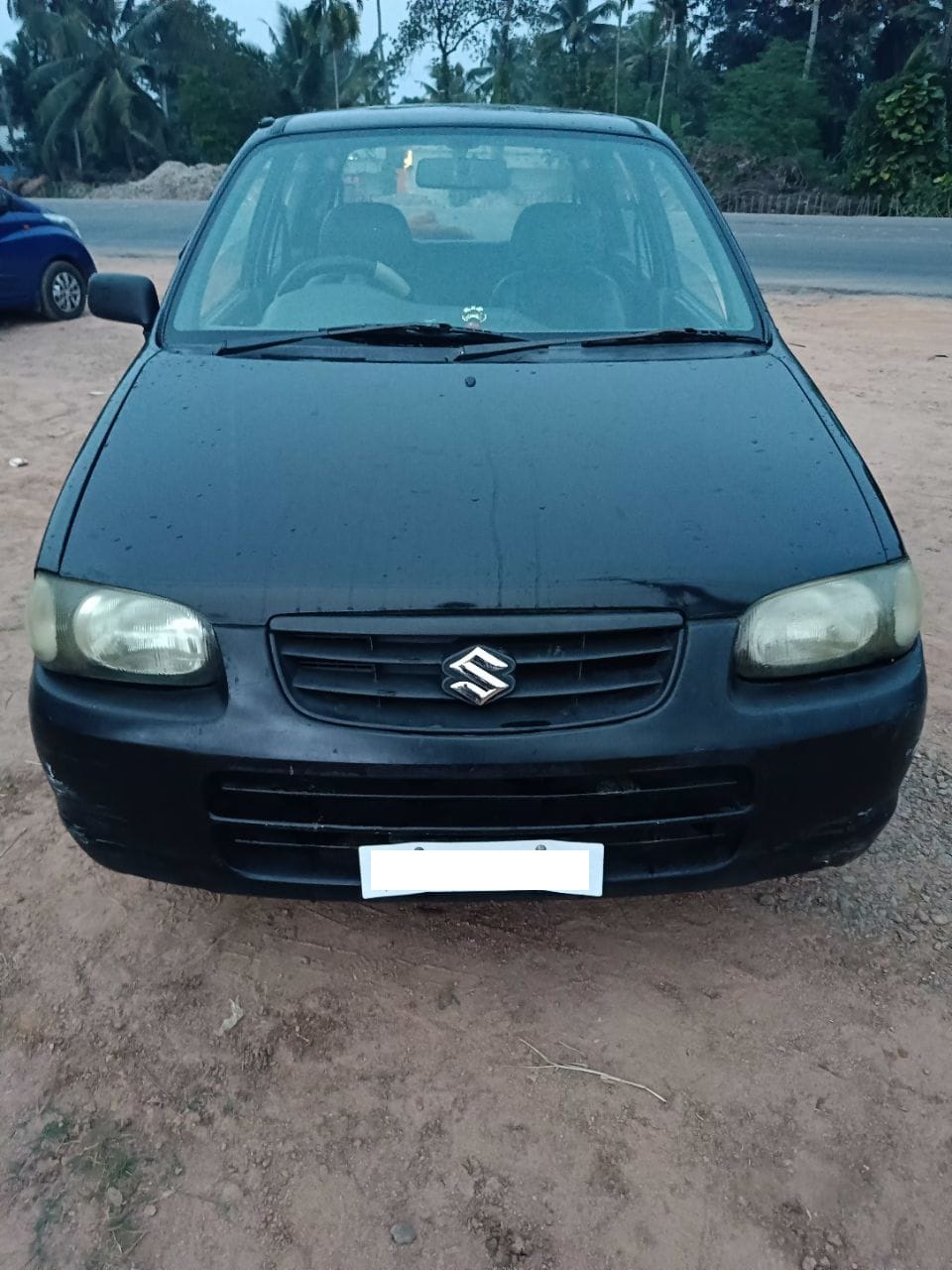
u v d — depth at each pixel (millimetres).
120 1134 1820
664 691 1741
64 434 5902
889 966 2178
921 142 26125
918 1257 1639
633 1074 1938
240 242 2811
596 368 2369
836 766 1806
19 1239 1652
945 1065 1956
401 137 3000
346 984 2127
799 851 1898
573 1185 1742
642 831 1825
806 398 2297
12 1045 1987
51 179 42531
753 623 1768
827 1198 1725
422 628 1700
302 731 1708
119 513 1888
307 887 1860
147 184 29781
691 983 2135
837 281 11500
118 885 2396
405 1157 1787
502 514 1828
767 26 44156
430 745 1693
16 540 4379
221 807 1812
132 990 2109
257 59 40938
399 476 1916
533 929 2270
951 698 3221
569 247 2807
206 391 2242
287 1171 1763
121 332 8570
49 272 8773
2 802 2688
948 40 36781
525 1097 1892
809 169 30516
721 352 2512
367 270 2748
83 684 1834
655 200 2932
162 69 45969
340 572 1735
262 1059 1964
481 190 2896
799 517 1889
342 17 37719
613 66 41250
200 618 1746
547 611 1714
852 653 1826
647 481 1926
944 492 5055
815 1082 1922
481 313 2633
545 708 1728
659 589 1740
